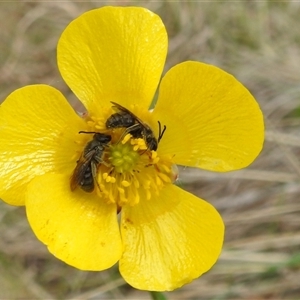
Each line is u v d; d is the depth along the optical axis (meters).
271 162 0.16
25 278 0.16
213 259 0.10
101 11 0.10
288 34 0.18
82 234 0.10
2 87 0.18
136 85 0.10
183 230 0.10
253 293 0.15
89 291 0.16
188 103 0.10
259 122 0.10
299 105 0.17
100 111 0.10
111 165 0.10
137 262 0.10
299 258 0.14
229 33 0.18
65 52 0.10
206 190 0.16
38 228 0.10
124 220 0.11
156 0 0.19
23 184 0.10
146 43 0.10
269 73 0.17
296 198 0.16
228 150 0.10
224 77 0.10
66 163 0.10
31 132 0.10
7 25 0.19
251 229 0.16
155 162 0.10
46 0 0.19
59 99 0.10
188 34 0.18
